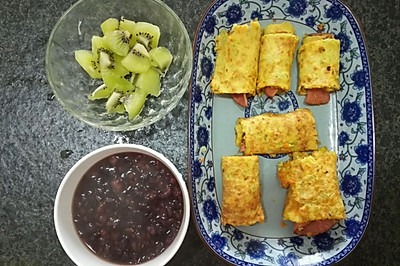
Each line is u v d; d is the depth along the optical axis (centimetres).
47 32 35
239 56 34
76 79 35
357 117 35
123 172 32
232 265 34
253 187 34
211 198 35
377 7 36
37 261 35
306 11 36
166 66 34
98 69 34
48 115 35
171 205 32
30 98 35
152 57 34
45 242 35
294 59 36
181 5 35
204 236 34
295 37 35
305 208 34
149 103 34
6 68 35
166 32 35
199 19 35
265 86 35
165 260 29
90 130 35
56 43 34
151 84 34
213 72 35
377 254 35
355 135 35
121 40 34
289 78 35
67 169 35
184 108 35
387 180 35
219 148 35
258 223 35
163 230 32
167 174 32
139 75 34
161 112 34
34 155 35
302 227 34
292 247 35
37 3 36
